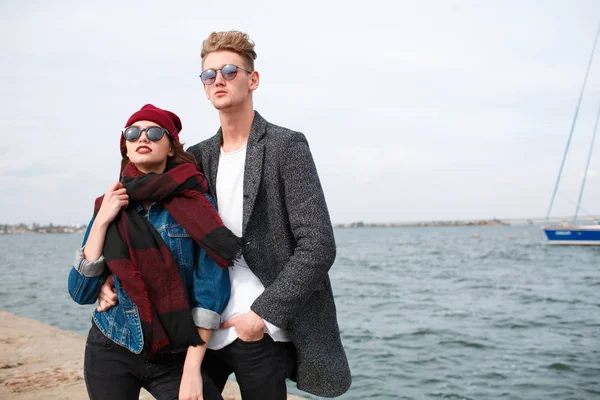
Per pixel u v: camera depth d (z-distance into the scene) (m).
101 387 1.85
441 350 9.32
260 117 2.10
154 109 2.02
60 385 3.72
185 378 1.80
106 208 1.84
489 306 15.40
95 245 1.83
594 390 6.84
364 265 35.91
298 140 2.01
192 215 1.86
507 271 29.17
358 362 8.51
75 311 15.32
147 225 1.86
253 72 2.09
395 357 8.80
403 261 39.62
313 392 2.07
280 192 1.99
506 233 148.62
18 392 3.58
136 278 1.77
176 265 1.84
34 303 17.47
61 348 4.75
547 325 11.94
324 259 1.85
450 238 108.25
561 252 45.44
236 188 2.06
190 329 1.79
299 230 1.89
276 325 1.83
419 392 6.83
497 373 7.73
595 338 10.34
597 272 27.84
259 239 1.99
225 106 2.01
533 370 7.89
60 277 28.94
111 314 1.85
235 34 2.01
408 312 14.33
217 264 1.87
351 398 6.60
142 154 1.96
